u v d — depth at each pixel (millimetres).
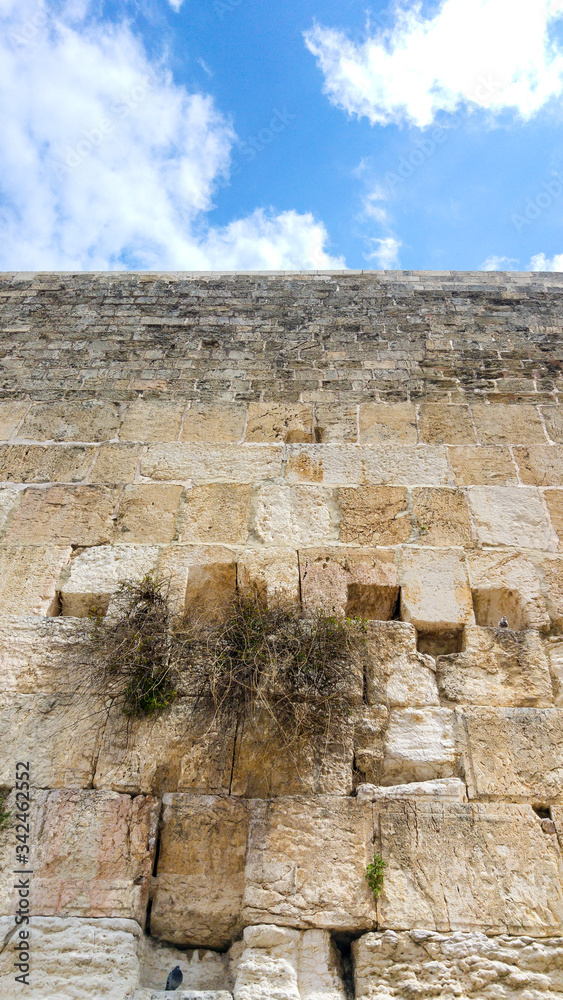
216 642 4500
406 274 7902
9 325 7312
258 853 3883
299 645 4488
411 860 3863
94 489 5738
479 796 4113
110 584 5113
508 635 4816
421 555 5246
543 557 5242
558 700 4547
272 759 4199
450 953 3578
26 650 4711
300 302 7520
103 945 3619
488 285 7715
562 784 4145
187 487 5727
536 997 3449
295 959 3588
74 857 3898
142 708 4375
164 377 6656
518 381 6547
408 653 4691
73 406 6406
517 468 5828
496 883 3789
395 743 4320
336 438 6082
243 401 6406
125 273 8008
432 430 6121
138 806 4070
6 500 5676
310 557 5223
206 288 7738
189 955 3799
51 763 4230
